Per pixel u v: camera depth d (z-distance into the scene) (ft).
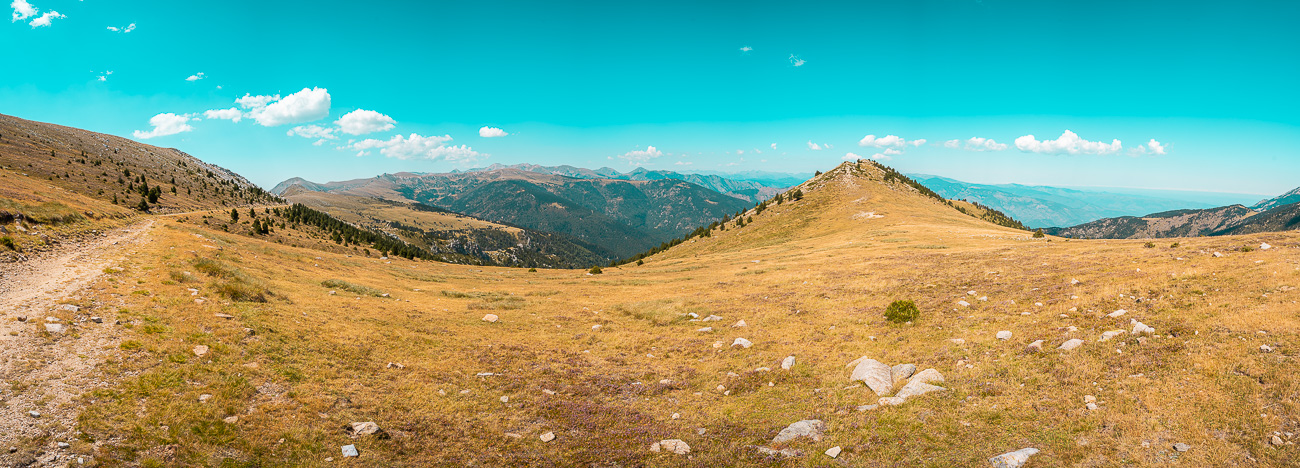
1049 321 75.31
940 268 140.67
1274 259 83.82
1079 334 67.31
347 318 93.09
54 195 207.21
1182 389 47.37
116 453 38.04
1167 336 59.72
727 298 134.92
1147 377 51.24
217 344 62.64
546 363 80.43
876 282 131.13
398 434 50.70
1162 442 40.40
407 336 86.89
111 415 42.75
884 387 60.59
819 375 69.00
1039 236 216.74
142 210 566.77
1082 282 94.58
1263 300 64.18
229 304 82.23
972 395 55.21
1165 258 105.09
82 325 61.00
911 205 524.11
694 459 47.73
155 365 53.93
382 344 79.71
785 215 585.63
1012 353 65.51
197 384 51.93
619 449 50.55
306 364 64.44
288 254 201.46
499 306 129.49
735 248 481.87
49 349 52.95
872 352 75.77
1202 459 37.42
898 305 92.48
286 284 121.29
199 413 46.19
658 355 86.22
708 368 77.46
